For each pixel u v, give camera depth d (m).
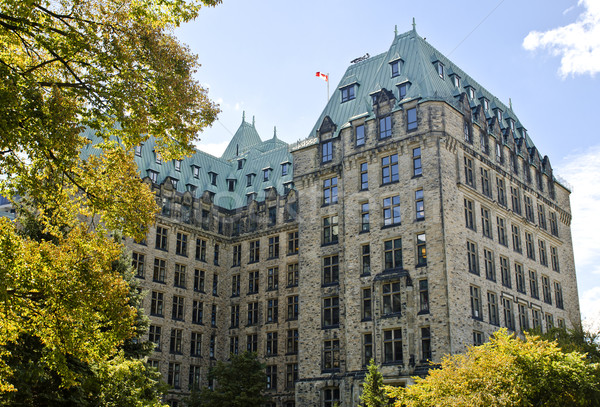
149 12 19.92
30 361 24.73
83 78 19.31
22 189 20.16
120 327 21.48
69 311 19.83
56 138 17.91
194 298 65.56
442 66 59.44
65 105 18.11
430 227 50.03
